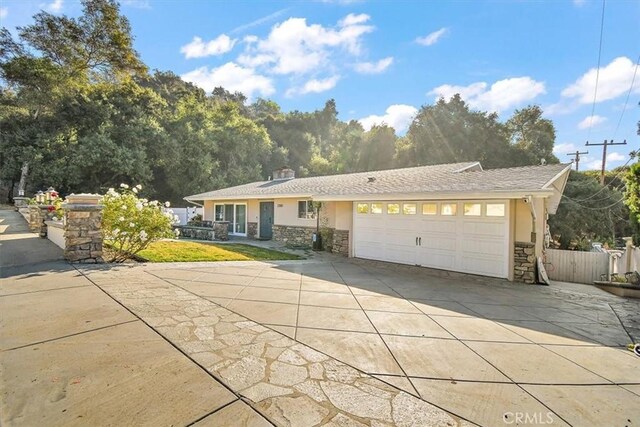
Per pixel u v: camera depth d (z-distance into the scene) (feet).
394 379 8.74
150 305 13.75
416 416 7.10
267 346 10.43
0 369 8.11
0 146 73.72
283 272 24.00
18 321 11.31
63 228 24.16
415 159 100.17
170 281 18.51
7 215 55.77
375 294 18.49
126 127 83.25
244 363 9.15
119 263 22.57
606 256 30.17
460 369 9.52
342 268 27.66
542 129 99.50
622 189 66.69
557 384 8.86
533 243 24.17
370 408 7.30
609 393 8.48
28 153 72.49
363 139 119.75
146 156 84.89
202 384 7.91
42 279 16.98
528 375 9.32
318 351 10.31
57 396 7.09
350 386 8.25
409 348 10.90
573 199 70.28
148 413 6.68
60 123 78.28
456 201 27.40
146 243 24.73
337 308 15.24
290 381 8.31
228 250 33.99
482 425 6.90
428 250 28.99
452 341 11.76
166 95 125.70
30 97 77.92
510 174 28.19
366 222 34.09
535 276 24.47
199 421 6.51
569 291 22.20
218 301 15.20
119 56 91.76
